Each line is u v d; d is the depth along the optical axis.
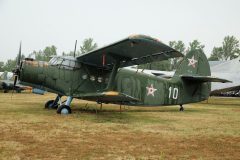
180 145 6.30
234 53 89.62
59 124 8.55
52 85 11.83
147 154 5.45
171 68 70.12
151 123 9.57
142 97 13.10
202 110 15.30
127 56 10.99
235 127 9.02
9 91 34.47
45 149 5.54
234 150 5.98
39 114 10.84
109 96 10.41
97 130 7.81
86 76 12.16
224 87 26.20
